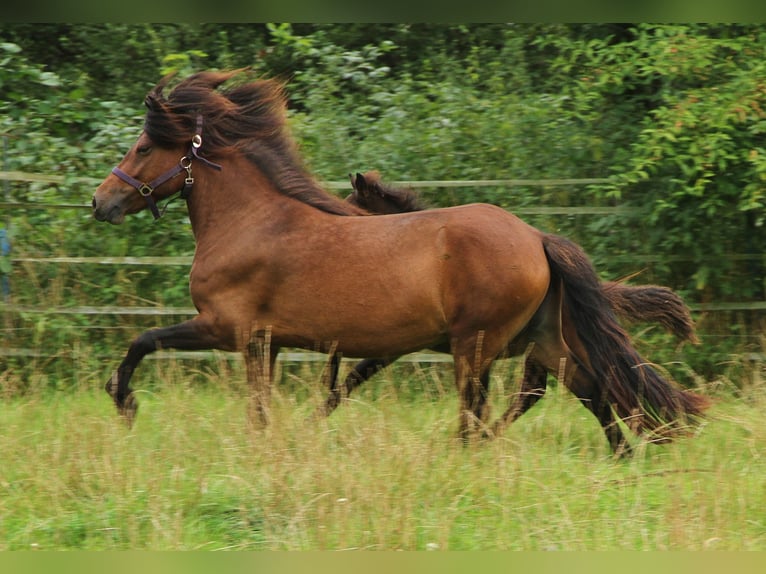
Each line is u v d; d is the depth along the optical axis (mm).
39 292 13750
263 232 10328
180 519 7902
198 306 10570
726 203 13539
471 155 15094
